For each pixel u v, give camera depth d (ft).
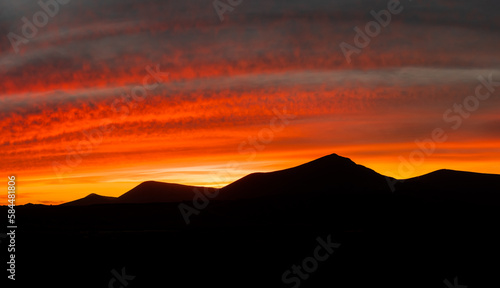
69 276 119.14
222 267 126.93
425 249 142.31
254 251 142.10
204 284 114.11
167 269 125.29
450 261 129.49
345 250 142.41
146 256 136.77
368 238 160.66
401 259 132.16
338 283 113.80
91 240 155.53
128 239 158.10
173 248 145.38
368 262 129.90
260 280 116.67
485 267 124.26
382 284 112.47
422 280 114.52
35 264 128.36
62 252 140.15
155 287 111.96
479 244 150.00
